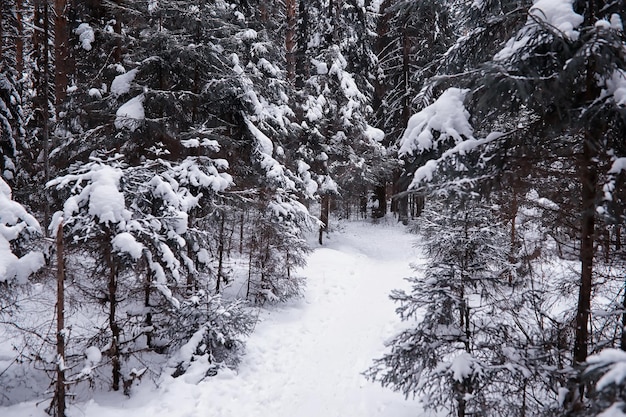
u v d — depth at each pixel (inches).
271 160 509.4
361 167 823.7
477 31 237.1
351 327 472.7
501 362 221.3
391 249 829.8
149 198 333.7
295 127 708.0
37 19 649.6
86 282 321.7
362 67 940.6
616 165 172.6
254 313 496.4
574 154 206.4
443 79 208.2
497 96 192.2
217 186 414.6
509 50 195.2
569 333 223.5
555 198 226.2
